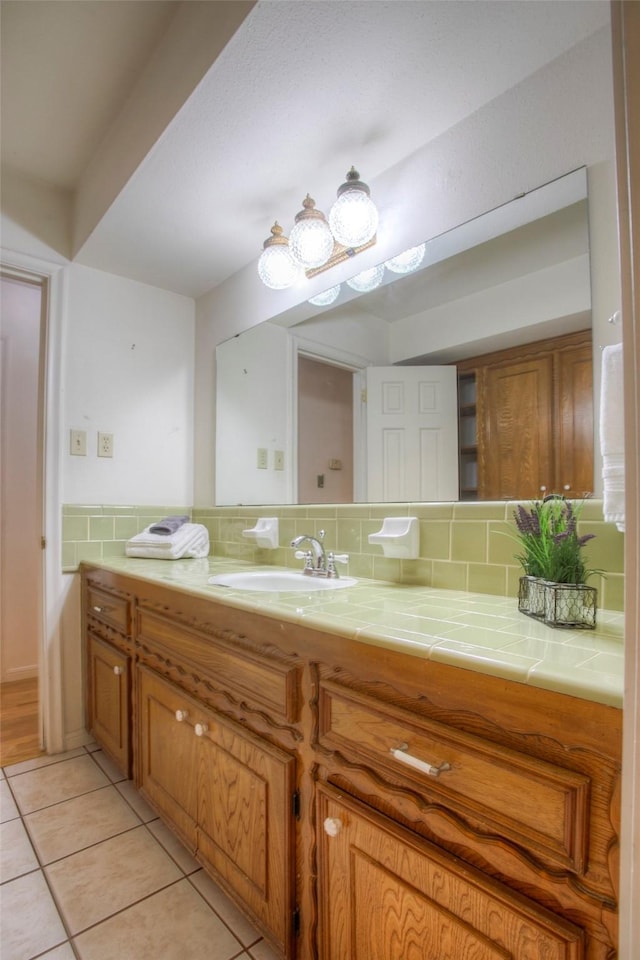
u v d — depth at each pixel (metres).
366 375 1.53
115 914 1.16
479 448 1.24
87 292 2.07
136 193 1.57
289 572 1.59
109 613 1.74
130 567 1.71
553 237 1.10
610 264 1.01
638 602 0.44
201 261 2.03
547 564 0.86
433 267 1.35
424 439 1.36
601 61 1.02
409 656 0.71
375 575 1.44
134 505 2.18
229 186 1.54
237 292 2.13
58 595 1.96
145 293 2.25
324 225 1.46
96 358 2.09
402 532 1.31
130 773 1.59
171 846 1.39
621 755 0.50
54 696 1.94
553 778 0.55
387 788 0.74
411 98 1.19
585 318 1.05
